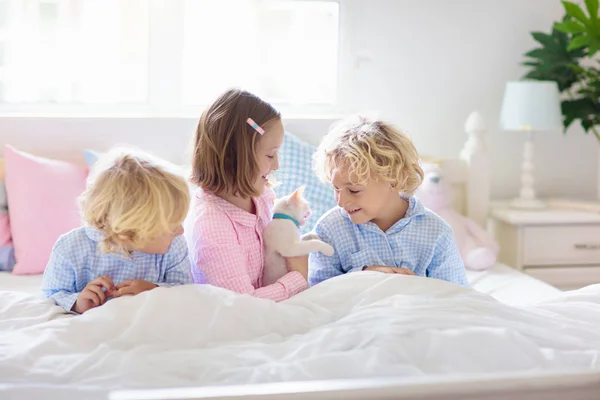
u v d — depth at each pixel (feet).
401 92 9.11
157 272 4.71
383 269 4.99
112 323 3.83
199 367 3.45
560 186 9.68
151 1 8.30
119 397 2.25
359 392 2.27
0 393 2.95
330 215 5.41
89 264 4.61
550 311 4.21
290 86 8.95
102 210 4.18
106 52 8.39
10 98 8.20
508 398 2.33
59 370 3.37
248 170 4.84
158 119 7.92
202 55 8.68
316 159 5.33
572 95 9.44
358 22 8.87
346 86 8.97
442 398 2.30
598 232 8.51
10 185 6.97
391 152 4.93
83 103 8.33
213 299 4.03
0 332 3.89
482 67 9.25
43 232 6.83
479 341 3.51
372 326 3.75
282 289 4.75
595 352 3.54
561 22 9.01
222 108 4.91
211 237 4.79
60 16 8.18
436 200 7.84
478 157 8.50
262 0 8.68
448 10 9.06
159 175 4.23
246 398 2.24
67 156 7.73
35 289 6.18
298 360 3.40
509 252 8.56
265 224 5.24
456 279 5.46
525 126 8.40
